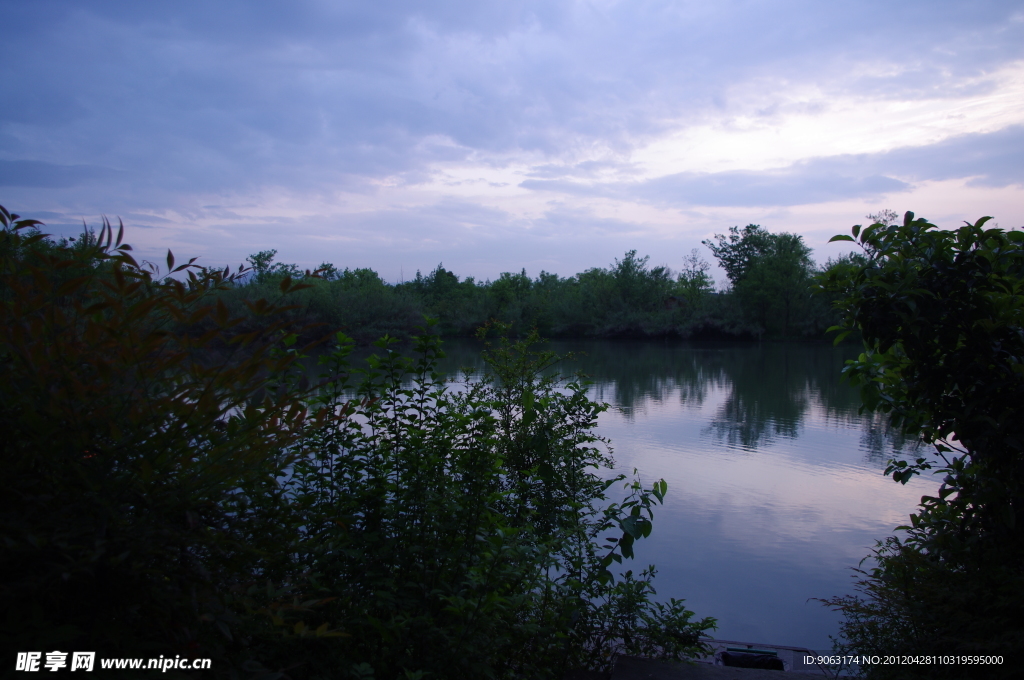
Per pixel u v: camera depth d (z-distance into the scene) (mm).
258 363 1559
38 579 1342
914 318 2961
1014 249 2998
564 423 4672
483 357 5516
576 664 3504
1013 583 2857
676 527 8195
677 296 68312
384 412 3049
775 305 59562
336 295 36562
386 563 2541
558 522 4008
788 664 4734
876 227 3301
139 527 1475
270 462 1895
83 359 1462
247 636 1951
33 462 1562
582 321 66188
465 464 2926
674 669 3418
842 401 20953
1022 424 2908
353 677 2131
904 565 3473
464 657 2365
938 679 2949
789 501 9352
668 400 21359
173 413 1504
